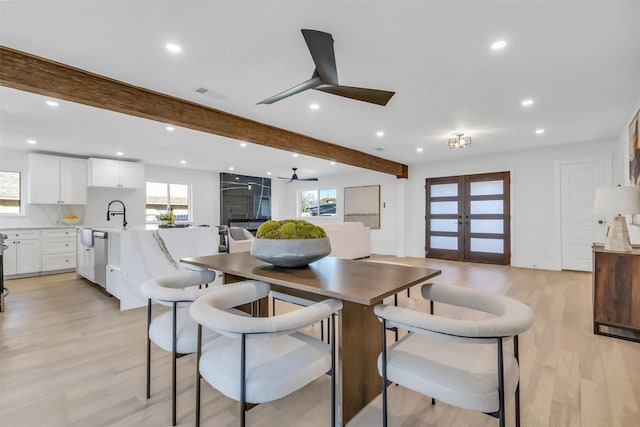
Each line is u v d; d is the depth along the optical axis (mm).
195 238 3924
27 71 2338
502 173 6113
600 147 5082
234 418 1593
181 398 1767
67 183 5727
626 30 2053
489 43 2215
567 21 1963
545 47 2268
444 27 2027
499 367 1038
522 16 1914
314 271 1725
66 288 4355
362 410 1626
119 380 1951
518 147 5648
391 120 3973
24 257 5121
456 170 6719
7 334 2689
